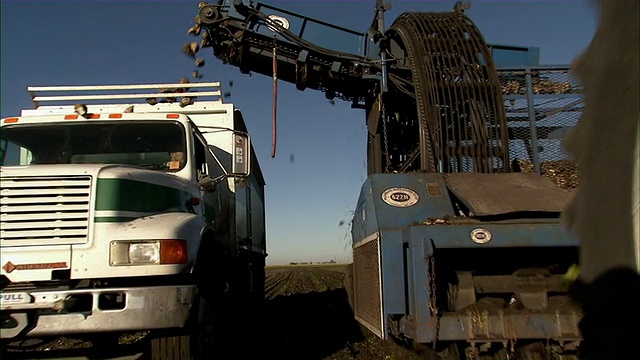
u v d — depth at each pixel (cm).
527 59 967
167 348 534
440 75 766
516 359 474
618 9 254
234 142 709
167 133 669
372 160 1055
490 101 746
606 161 264
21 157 633
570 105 765
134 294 486
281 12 1109
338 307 1440
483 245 482
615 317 261
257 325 1124
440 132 729
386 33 991
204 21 1092
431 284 468
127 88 840
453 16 880
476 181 596
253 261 1146
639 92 241
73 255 485
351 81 1100
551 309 476
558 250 530
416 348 543
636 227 240
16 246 482
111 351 546
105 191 508
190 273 531
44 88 822
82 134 652
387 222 536
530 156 748
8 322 467
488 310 475
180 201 605
